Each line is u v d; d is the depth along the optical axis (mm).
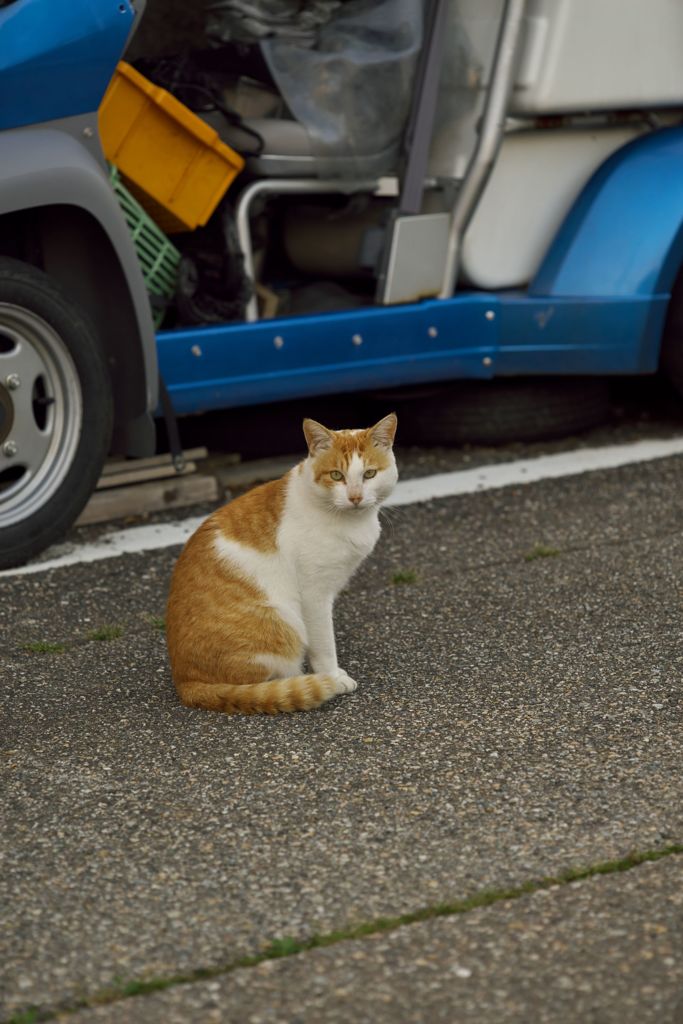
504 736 3752
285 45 6039
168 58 6105
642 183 6641
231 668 4051
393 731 3814
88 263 5379
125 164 5715
